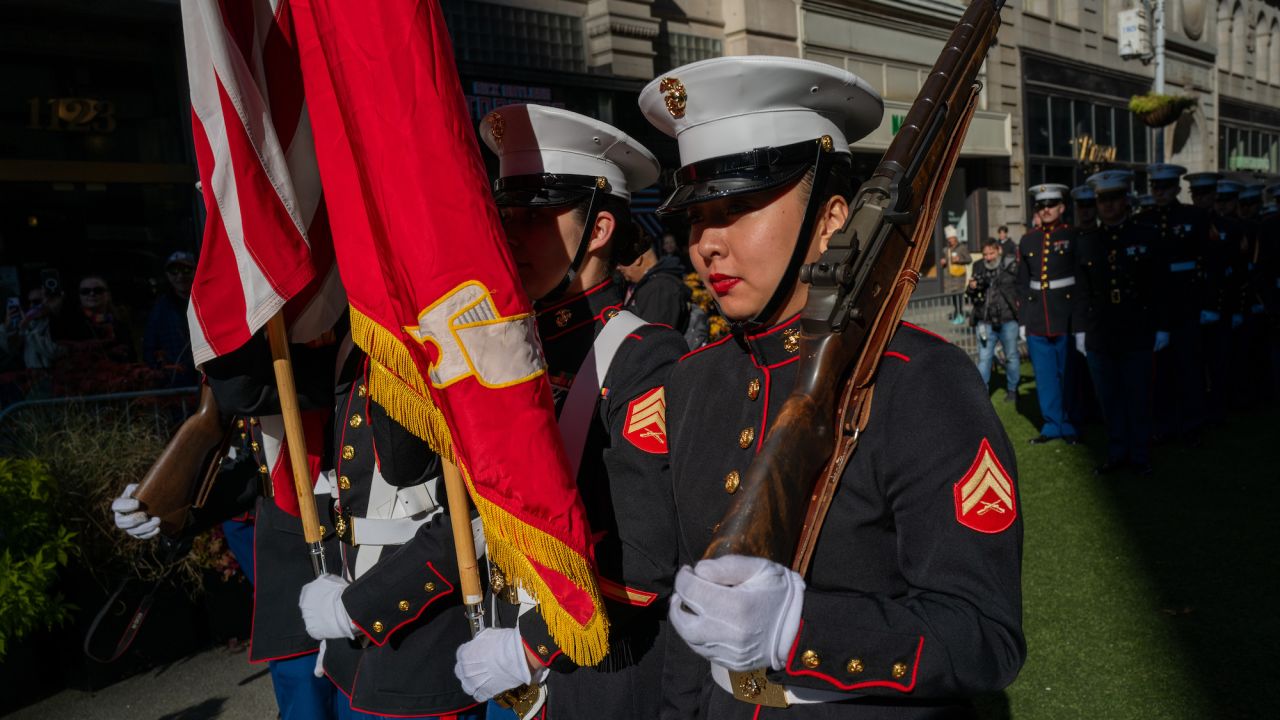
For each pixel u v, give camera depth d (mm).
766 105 1374
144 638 4109
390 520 2139
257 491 2652
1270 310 8422
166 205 6871
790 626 1052
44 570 3678
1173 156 24609
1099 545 4750
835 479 1205
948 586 1149
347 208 1760
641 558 1689
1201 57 24719
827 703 1273
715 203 1400
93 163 6492
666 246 8953
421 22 1619
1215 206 9625
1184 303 6719
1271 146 30688
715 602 1018
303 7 1782
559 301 1973
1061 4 18234
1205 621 3750
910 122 1301
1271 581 4098
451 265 1587
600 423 1829
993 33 1482
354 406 2182
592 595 1573
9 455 4250
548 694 1874
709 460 1466
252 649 2553
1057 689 3311
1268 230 8383
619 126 9656
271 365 2066
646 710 1802
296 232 1928
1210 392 7598
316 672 2361
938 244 15227
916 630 1104
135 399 4809
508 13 8680
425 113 1607
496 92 8484
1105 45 19469
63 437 4383
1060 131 18031
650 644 1825
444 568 1948
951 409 1210
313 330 2129
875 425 1243
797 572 1166
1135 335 5945
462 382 1582
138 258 6758
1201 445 6844
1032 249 7113
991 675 1098
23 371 5508
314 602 2018
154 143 6812
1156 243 5898
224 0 1888
